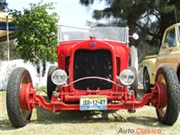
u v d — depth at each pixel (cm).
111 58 386
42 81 932
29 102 357
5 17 911
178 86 340
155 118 401
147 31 1055
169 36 576
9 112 339
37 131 337
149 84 664
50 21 796
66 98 372
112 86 383
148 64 658
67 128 349
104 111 457
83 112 451
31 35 786
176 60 490
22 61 884
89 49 385
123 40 477
